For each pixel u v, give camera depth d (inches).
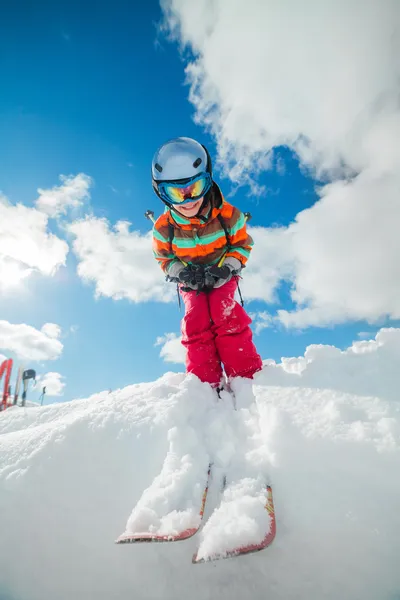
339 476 61.6
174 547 63.0
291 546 57.3
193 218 111.1
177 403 84.9
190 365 105.1
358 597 52.4
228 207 115.9
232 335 104.5
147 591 61.5
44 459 78.8
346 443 64.9
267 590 56.7
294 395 82.7
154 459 74.7
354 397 76.0
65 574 66.1
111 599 62.6
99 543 67.2
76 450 79.6
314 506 59.1
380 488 58.7
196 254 116.6
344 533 55.8
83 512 70.8
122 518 68.7
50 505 72.4
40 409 121.0
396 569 52.2
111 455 77.5
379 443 63.3
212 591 58.9
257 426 79.2
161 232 118.3
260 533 53.2
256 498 58.9
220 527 54.0
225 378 109.0
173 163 102.1
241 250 115.3
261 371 101.3
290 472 64.5
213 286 110.0
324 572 55.0
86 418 86.4
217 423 81.3
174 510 60.2
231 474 69.2
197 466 70.0
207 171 106.0
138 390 107.7
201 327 105.7
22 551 68.3
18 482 75.5
